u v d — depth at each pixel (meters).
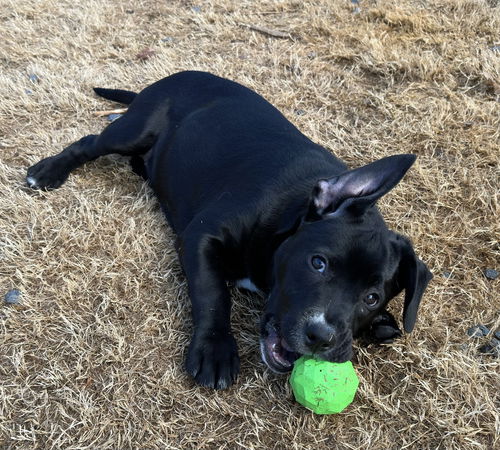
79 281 0.49
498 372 0.47
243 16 0.89
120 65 0.78
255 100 0.58
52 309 0.47
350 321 0.41
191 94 0.59
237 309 0.49
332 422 0.42
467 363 0.47
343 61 0.82
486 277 0.55
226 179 0.51
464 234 0.58
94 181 0.60
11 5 0.88
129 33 0.84
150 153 0.60
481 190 0.63
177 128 0.58
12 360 0.43
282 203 0.47
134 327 0.47
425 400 0.44
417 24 0.87
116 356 0.44
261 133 0.54
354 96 0.75
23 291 0.48
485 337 0.49
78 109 0.69
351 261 0.41
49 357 0.44
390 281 0.43
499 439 0.43
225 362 0.43
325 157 0.52
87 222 0.54
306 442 0.41
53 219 0.54
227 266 0.49
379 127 0.70
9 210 0.55
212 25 0.86
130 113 0.60
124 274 0.50
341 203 0.43
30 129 0.66
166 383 0.43
